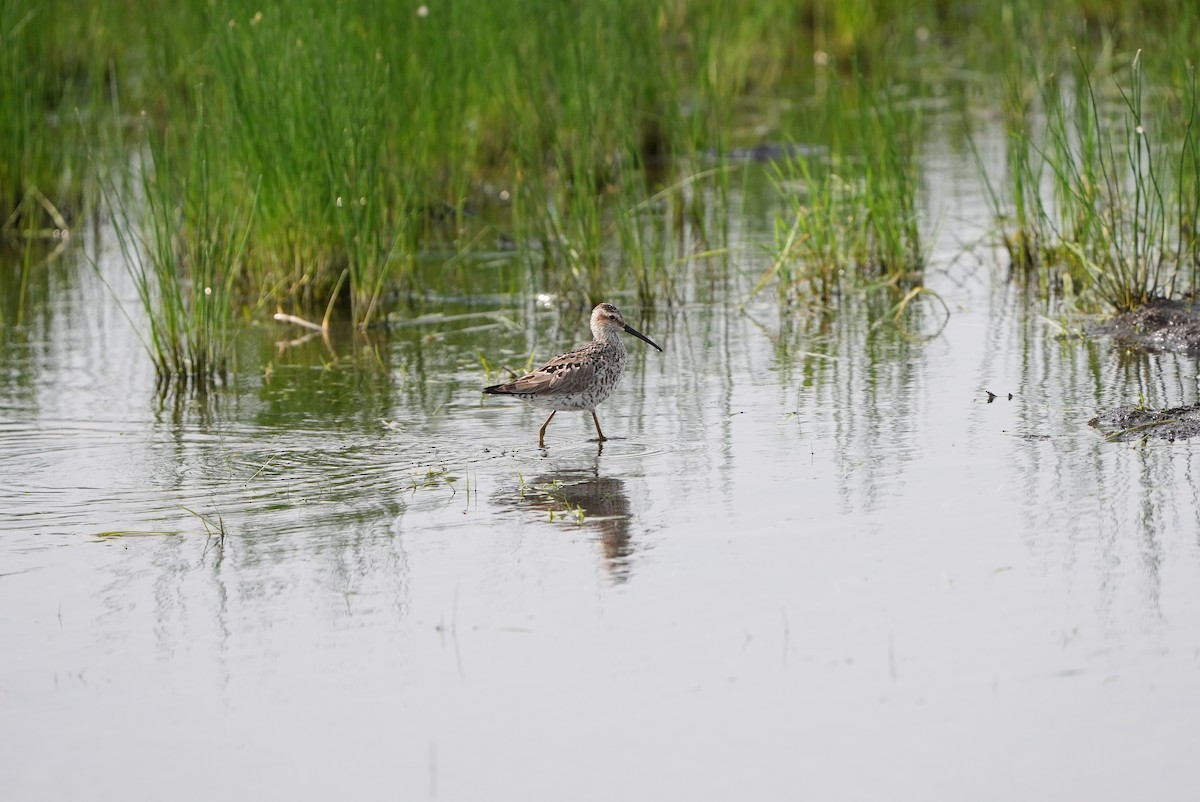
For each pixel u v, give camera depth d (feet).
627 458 42.80
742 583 33.58
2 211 80.23
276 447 45.14
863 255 65.51
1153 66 80.07
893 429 44.06
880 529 36.22
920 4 117.60
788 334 56.70
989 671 29.19
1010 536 35.35
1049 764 26.11
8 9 79.30
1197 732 26.81
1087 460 40.24
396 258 65.51
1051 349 52.49
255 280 65.21
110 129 86.53
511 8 81.82
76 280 70.33
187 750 27.89
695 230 73.15
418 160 69.15
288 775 26.96
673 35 90.27
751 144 90.58
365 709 29.01
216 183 66.44
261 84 63.62
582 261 64.13
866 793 25.61
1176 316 53.21
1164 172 63.72
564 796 25.95
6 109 79.00
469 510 38.93
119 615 33.24
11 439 46.52
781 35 111.96
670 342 56.54
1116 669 29.01
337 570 35.29
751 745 27.17
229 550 36.73
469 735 27.96
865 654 30.09
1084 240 57.98
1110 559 33.76
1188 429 41.96
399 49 73.56
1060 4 105.40
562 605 32.91
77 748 28.07
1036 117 90.63
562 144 77.97
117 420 48.57
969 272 64.64
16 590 34.63
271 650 31.42
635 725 28.02
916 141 75.00
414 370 54.24
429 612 32.89
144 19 91.61
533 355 55.11
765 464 41.50
